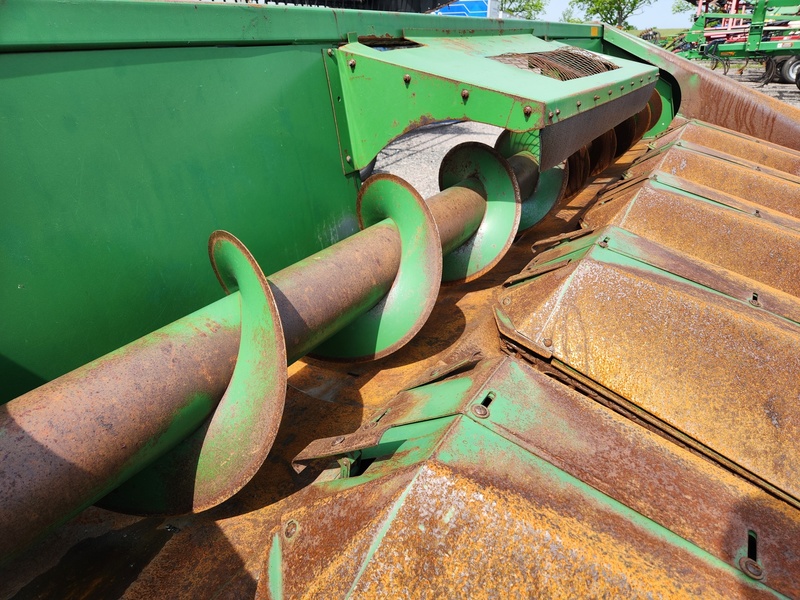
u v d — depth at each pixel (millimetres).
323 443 1867
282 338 1742
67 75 1918
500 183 3715
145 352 1738
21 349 1828
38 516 1389
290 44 2908
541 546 1356
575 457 1701
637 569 1341
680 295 2488
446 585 1317
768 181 4617
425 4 10391
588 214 4172
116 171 2100
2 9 1709
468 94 2855
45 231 1878
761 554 1549
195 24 2361
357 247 2682
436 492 1412
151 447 1679
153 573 1878
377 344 2887
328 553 1415
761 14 16938
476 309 3723
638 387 2373
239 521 2084
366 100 3256
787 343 2279
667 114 7422
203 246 2498
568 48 5273
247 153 2703
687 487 1736
